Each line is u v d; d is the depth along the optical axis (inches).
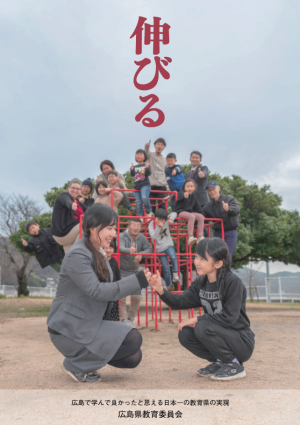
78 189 253.6
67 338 99.7
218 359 109.8
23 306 534.9
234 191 586.9
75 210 257.8
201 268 105.6
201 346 112.3
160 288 106.4
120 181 287.6
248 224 566.9
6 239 1091.9
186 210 258.8
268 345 175.3
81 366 100.6
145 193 259.6
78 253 97.0
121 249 229.8
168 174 281.4
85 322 99.0
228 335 103.0
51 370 122.2
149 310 504.7
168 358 144.5
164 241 241.1
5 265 1219.9
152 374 113.7
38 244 305.0
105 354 98.7
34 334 226.2
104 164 293.1
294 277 934.4
